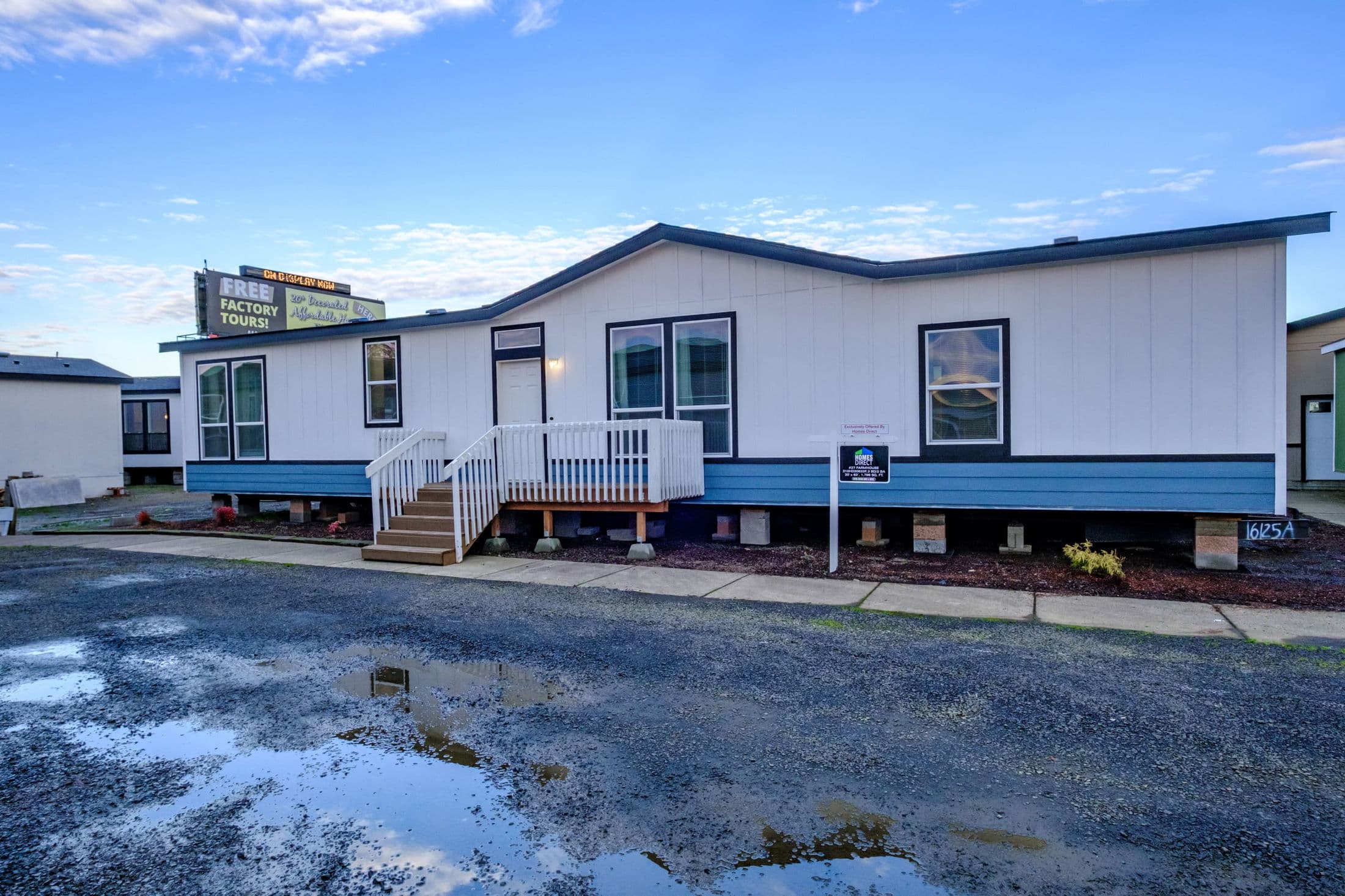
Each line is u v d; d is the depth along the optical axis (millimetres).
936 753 3891
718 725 4297
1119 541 9891
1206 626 6195
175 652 5988
